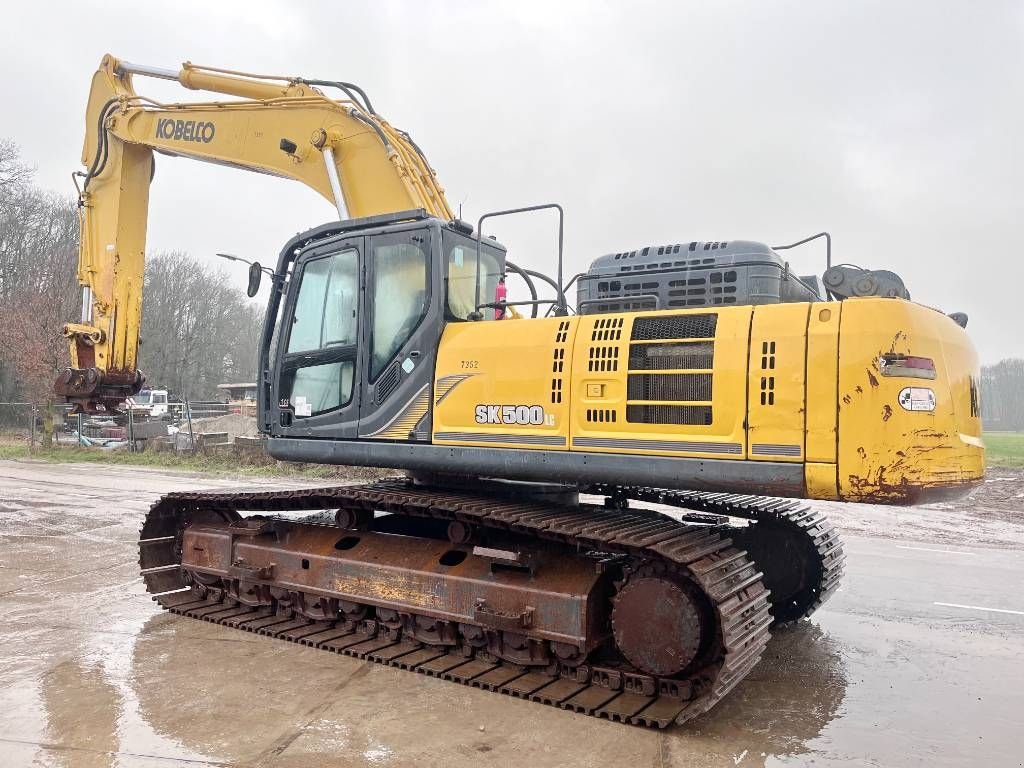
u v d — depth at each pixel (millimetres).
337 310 5547
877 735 3980
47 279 31891
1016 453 21859
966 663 5137
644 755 3674
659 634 4156
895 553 8828
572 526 4445
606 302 4953
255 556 5906
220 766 3445
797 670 4977
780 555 5855
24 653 4969
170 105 7766
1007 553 8883
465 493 5434
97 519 10391
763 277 4551
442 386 4922
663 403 4223
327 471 17031
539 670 4668
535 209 5074
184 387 56625
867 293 4145
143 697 4246
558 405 4504
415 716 4074
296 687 4461
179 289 57031
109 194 7965
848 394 3791
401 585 5113
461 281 5355
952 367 4039
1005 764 3660
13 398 36750
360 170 6941
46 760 3471
